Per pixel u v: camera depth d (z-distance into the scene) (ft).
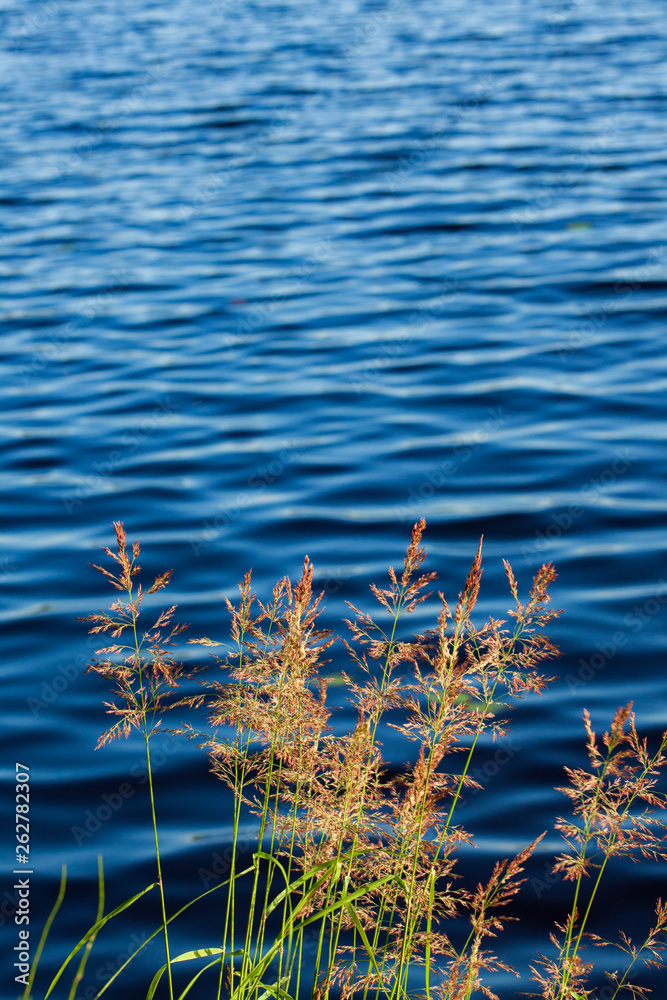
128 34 108.68
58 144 67.31
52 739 16.53
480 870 13.15
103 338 37.32
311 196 53.98
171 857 13.75
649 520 22.94
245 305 39.81
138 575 21.66
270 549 22.57
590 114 67.00
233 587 21.04
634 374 31.40
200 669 18.06
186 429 29.58
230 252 46.34
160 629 19.43
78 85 84.64
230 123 70.13
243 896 12.92
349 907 7.87
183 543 22.98
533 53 87.97
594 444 26.99
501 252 43.88
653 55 84.23
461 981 8.73
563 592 20.20
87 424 30.25
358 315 38.06
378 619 19.43
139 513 24.64
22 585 21.53
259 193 55.06
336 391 31.65
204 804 14.87
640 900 12.60
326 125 68.28
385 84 79.15
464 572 21.24
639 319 35.83
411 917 8.33
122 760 15.92
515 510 23.72
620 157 57.06
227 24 111.45
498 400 30.17
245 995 8.23
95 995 11.56
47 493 25.91
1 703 17.53
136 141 67.26
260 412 30.48
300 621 8.29
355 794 8.28
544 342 34.40
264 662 8.48
